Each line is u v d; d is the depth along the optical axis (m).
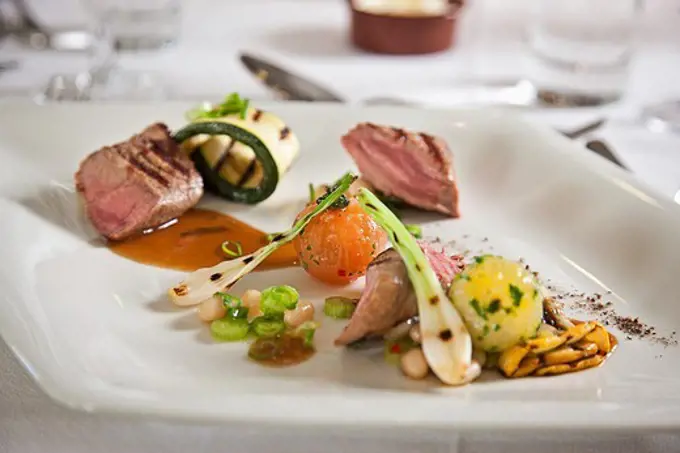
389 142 0.50
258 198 0.51
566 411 0.36
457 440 0.37
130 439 0.37
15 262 0.44
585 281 0.46
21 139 0.53
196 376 0.39
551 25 0.66
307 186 0.53
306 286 0.45
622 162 0.55
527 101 0.64
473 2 0.82
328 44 0.73
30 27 0.73
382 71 0.69
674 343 0.41
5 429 0.37
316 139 0.55
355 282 0.45
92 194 0.49
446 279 0.40
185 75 0.66
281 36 0.75
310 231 0.45
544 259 0.48
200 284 0.44
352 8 0.72
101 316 0.42
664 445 0.37
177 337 0.41
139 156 0.50
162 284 0.45
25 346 0.37
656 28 0.76
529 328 0.39
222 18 0.78
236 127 0.51
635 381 0.39
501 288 0.39
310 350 0.40
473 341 0.39
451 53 0.72
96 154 0.50
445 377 0.38
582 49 0.66
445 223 0.50
